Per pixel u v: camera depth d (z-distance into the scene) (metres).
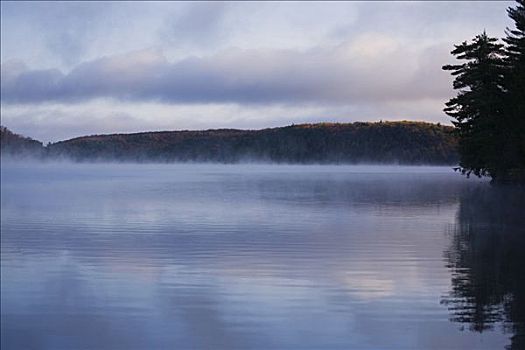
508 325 11.29
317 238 21.73
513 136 40.94
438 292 13.54
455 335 10.80
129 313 12.48
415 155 176.75
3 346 10.78
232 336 11.09
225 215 30.44
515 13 42.69
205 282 14.84
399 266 16.39
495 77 43.94
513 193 42.50
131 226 25.84
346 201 39.69
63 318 12.22
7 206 36.66
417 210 32.44
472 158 46.00
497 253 18.20
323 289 13.99
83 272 16.17
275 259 17.61
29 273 16.08
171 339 11.02
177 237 22.30
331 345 10.58
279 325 11.62
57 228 25.34
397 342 10.64
